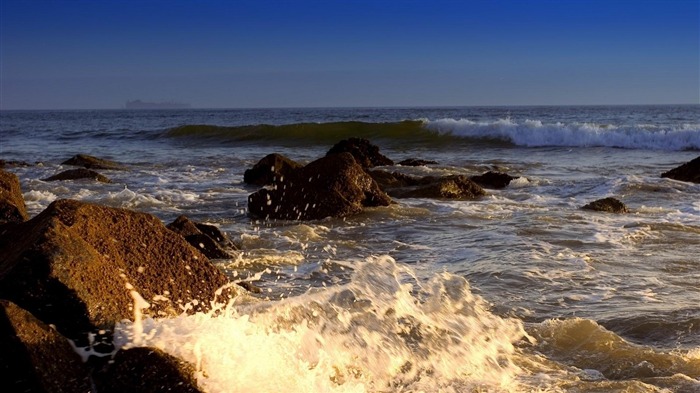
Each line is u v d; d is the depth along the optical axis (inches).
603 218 472.1
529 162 1013.8
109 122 3430.1
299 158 1131.3
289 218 492.4
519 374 208.7
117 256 218.2
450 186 602.2
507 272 319.9
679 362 212.2
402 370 209.6
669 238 401.1
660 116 2802.7
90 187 680.4
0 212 348.2
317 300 246.5
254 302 245.8
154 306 206.5
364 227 458.6
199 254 239.1
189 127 1674.5
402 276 307.7
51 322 183.6
